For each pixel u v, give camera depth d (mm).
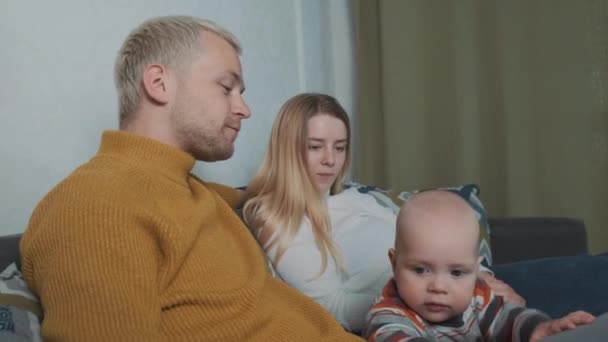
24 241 742
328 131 1320
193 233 800
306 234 1241
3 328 623
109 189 715
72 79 1132
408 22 2434
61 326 614
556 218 1711
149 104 905
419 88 2439
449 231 942
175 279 746
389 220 1444
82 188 704
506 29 2342
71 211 672
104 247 650
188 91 901
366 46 2537
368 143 2557
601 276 1170
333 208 1380
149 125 905
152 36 909
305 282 1195
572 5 2262
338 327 984
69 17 1125
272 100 1948
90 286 623
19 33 1020
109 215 679
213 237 886
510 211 2365
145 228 718
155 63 896
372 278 1262
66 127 1118
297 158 1299
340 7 2545
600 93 2248
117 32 1249
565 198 2309
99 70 1199
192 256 780
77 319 614
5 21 994
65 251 642
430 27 2422
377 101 2535
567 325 833
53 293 633
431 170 2447
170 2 1418
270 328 847
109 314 619
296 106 1338
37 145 1057
